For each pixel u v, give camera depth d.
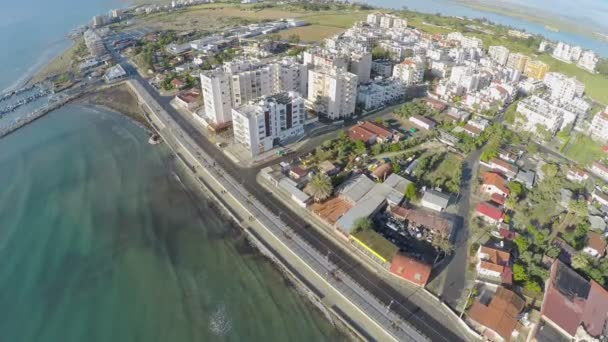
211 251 101.69
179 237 106.31
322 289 89.06
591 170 142.00
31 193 123.38
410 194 116.25
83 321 83.38
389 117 175.50
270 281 93.06
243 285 92.00
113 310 85.81
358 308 83.62
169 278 93.62
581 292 84.62
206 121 162.62
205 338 80.06
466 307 84.06
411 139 149.62
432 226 105.19
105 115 179.38
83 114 181.00
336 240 102.69
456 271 93.69
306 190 120.75
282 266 95.62
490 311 80.56
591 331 76.19
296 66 177.75
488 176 126.88
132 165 139.50
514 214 114.00
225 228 109.62
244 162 137.00
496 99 189.25
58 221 111.50
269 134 143.12
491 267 90.69
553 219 111.94
